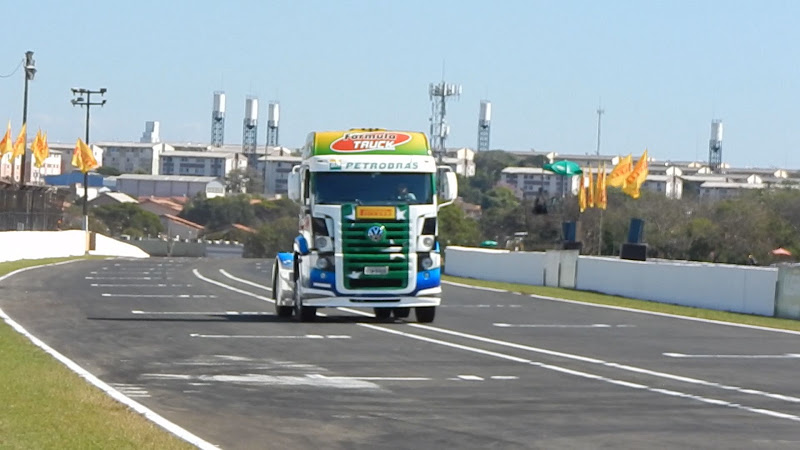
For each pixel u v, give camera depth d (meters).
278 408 15.56
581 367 21.05
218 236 171.62
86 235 88.00
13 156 76.00
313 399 16.44
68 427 13.12
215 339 25.33
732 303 39.12
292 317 32.09
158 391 17.11
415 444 12.96
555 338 27.09
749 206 97.00
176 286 46.28
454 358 22.25
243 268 66.44
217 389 17.41
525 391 17.58
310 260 29.73
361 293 29.73
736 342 27.05
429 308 31.00
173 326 28.44
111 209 165.25
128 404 15.38
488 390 17.64
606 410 15.70
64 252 79.62
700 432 13.98
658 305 40.66
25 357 20.50
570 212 98.19
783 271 36.97
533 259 53.81
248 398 16.47
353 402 16.19
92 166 92.56
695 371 20.77
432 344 25.00
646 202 101.62
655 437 13.57
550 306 38.84
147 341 24.61
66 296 38.44
